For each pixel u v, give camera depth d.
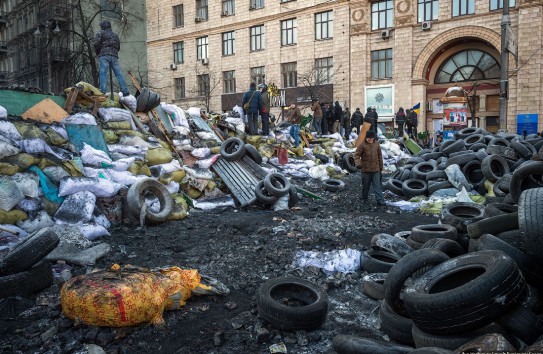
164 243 6.50
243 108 15.11
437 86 29.81
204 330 3.79
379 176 9.72
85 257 5.49
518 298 2.80
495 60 27.70
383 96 30.75
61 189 6.96
